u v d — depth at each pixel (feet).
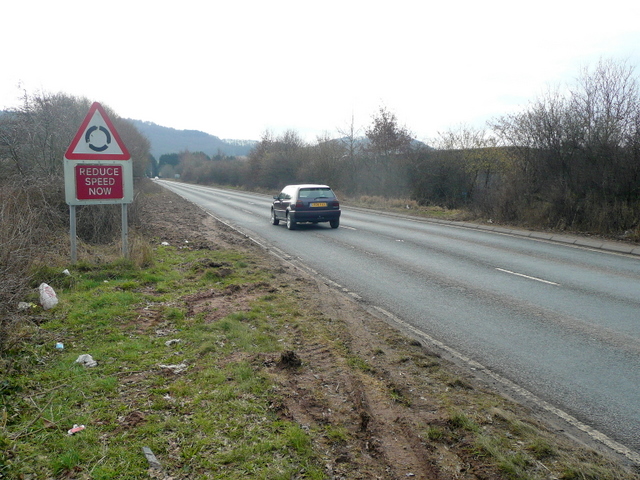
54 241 29.37
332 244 44.91
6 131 37.91
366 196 104.47
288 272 31.63
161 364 15.06
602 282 28.86
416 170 95.55
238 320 19.97
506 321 21.57
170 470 9.80
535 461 10.69
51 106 42.27
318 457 10.44
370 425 12.05
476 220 62.90
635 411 13.48
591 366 16.57
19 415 11.57
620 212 47.47
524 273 31.55
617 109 51.21
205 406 12.43
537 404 13.85
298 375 14.79
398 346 18.03
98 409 12.07
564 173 54.54
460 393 14.23
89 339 16.89
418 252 40.04
